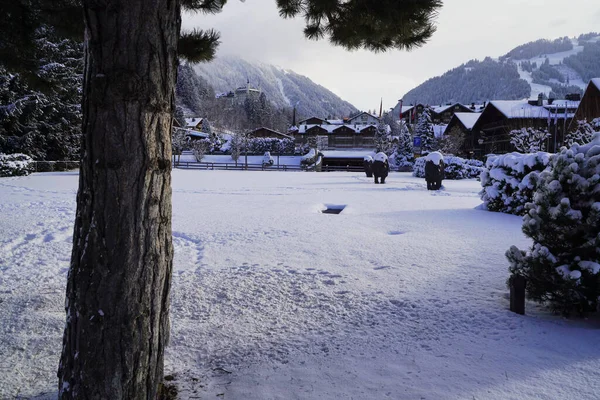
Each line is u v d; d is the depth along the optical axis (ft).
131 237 7.59
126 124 7.43
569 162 12.88
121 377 7.61
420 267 18.85
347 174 116.47
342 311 13.66
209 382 9.59
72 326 7.77
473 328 12.05
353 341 11.41
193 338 11.82
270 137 268.82
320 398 8.80
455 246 23.24
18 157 90.74
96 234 7.52
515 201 36.01
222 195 54.03
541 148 115.96
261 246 23.50
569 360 10.09
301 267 19.04
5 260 20.98
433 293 15.19
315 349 11.02
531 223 13.14
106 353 7.52
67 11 15.15
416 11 11.55
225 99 531.09
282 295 15.30
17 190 56.39
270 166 187.83
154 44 7.59
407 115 271.28
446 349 10.79
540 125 132.98
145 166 7.64
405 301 14.34
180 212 37.52
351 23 13.85
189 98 413.59
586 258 12.48
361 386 9.18
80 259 7.68
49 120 111.96
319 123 299.58
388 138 214.28
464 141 184.44
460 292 15.28
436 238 25.57
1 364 10.55
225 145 251.39
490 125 164.04
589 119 105.40
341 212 38.19
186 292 15.72
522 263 13.19
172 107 8.21
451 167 100.12
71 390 7.68
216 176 101.86
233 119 408.26
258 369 10.09
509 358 10.24
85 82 7.66
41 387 9.55
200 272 18.39
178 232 27.84
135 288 7.70
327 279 17.06
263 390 9.17
